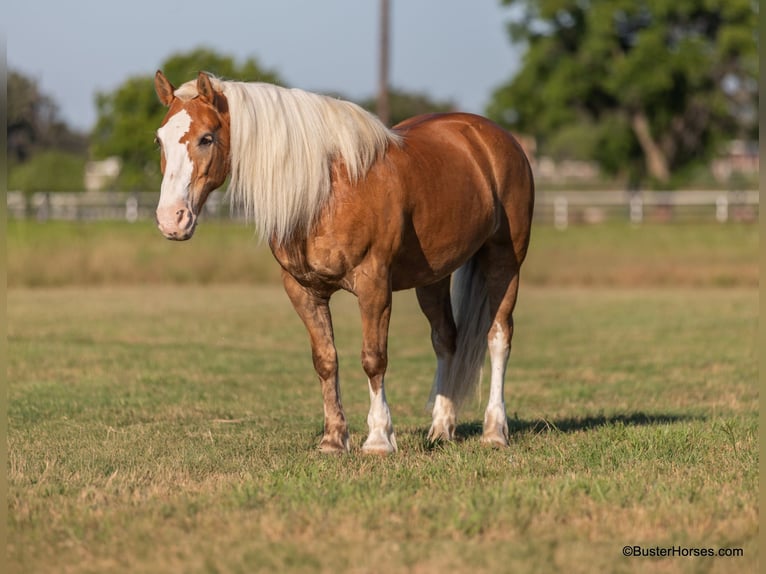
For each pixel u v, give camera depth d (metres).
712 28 69.00
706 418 12.16
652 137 70.81
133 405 13.00
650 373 16.69
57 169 60.28
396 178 9.05
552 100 67.81
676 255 36.22
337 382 9.56
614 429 10.60
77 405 12.84
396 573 6.09
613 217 54.00
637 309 26.00
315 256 8.85
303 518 7.03
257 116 8.62
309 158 8.68
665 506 7.30
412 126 10.18
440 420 10.38
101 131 61.81
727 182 71.06
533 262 35.19
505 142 10.49
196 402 13.34
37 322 21.77
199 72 8.51
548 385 15.60
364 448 9.26
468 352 10.41
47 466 8.96
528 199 10.62
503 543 6.53
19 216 49.72
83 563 6.38
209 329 21.38
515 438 10.47
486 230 10.04
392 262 9.12
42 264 31.16
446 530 6.81
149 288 30.53
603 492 7.67
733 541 6.68
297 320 23.09
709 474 8.38
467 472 8.35
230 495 7.65
